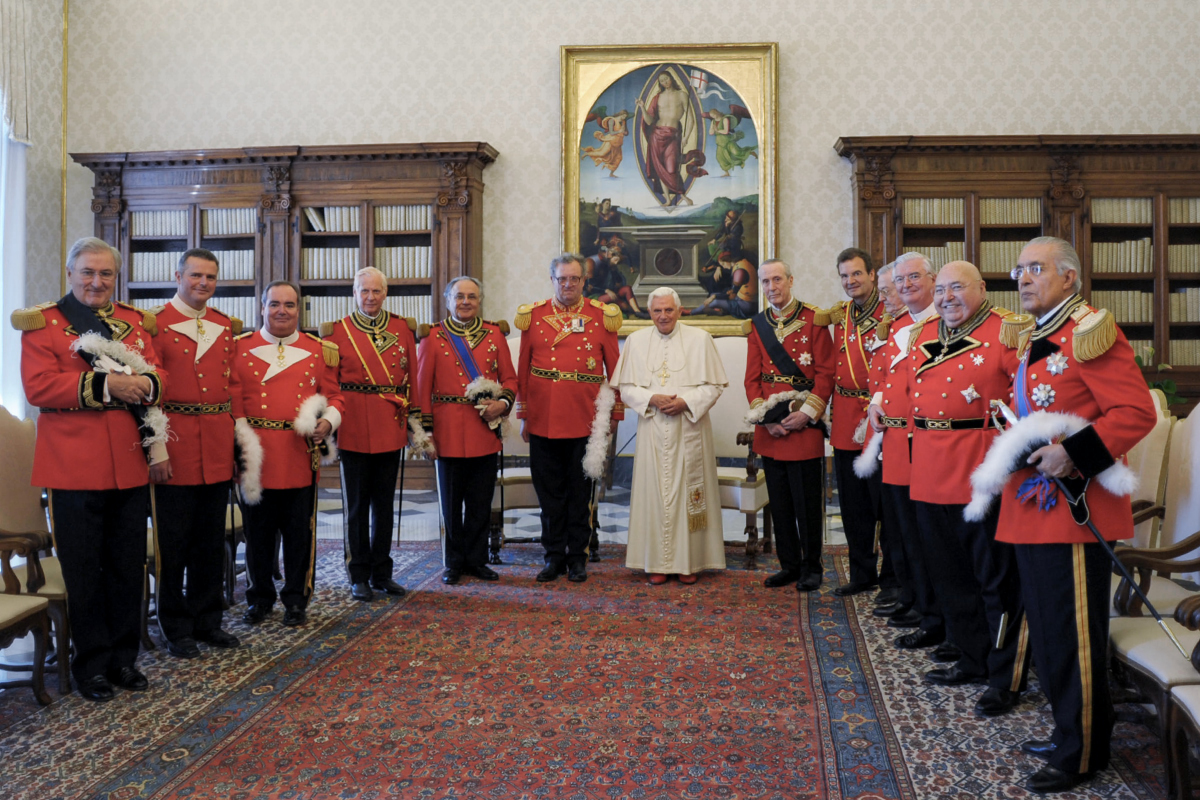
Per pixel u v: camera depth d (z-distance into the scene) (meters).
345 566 5.04
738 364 6.03
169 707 2.97
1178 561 2.71
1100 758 2.36
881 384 3.81
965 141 7.41
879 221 7.58
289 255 7.93
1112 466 2.27
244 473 3.71
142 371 3.13
